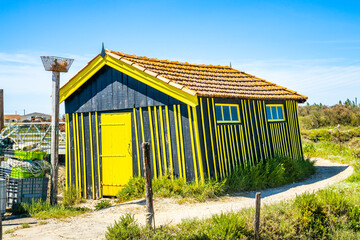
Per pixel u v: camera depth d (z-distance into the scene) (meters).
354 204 9.05
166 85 10.66
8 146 11.12
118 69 11.63
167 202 9.67
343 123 31.66
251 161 12.36
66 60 10.10
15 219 8.58
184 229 7.07
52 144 10.05
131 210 9.22
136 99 11.43
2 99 13.48
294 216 8.09
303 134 27.34
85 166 12.31
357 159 17.64
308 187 11.69
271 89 14.83
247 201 9.72
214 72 14.66
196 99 10.14
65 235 7.05
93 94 12.30
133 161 11.48
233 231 7.05
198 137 10.29
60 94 12.67
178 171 10.64
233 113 12.09
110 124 11.92
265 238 7.26
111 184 11.80
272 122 13.88
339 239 7.81
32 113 42.28
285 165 13.26
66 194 11.53
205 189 10.03
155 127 11.07
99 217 8.70
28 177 9.81
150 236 6.64
